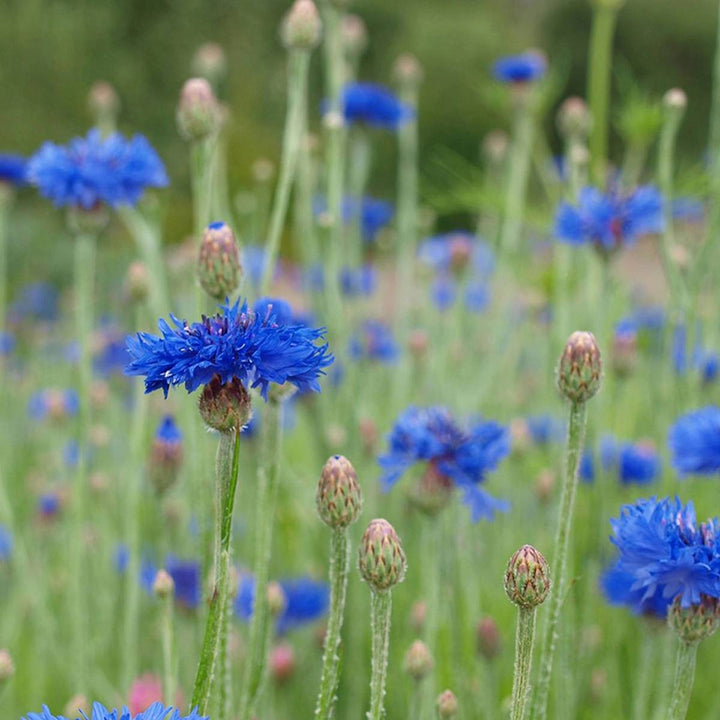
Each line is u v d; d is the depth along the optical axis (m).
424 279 1.32
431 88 3.45
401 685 0.83
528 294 1.41
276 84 3.09
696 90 3.64
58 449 1.17
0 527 1.00
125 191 0.80
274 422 0.71
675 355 0.87
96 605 0.98
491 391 1.18
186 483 0.88
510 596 0.63
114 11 3.98
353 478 0.65
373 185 2.81
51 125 3.61
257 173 1.14
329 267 0.89
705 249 0.85
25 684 0.96
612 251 0.84
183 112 0.75
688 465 0.79
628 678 0.81
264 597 0.71
